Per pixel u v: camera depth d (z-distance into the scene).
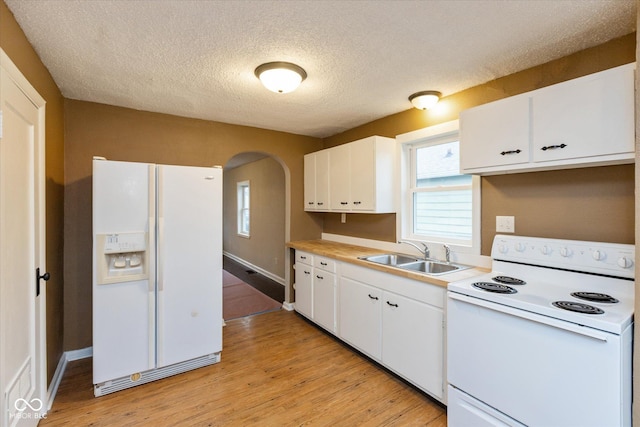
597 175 1.74
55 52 1.85
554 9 1.48
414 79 2.26
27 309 1.66
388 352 2.34
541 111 1.71
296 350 2.81
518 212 2.09
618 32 1.66
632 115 1.40
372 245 3.31
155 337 2.30
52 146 2.21
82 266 2.69
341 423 1.87
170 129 3.08
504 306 1.50
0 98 1.30
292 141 3.89
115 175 2.16
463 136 2.09
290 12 1.50
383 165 2.91
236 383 2.29
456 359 1.73
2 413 1.35
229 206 7.54
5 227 1.38
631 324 1.27
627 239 1.63
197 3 1.43
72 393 2.16
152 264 2.27
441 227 2.72
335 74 2.18
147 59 1.96
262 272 5.82
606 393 1.20
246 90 2.47
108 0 1.39
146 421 1.88
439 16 1.54
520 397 1.44
